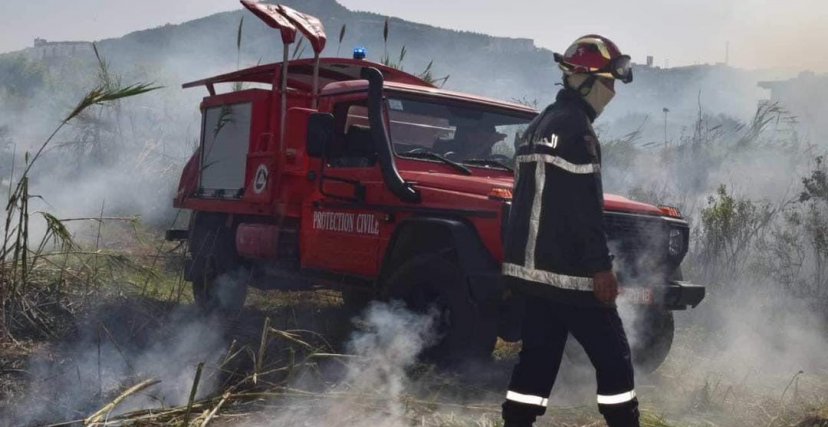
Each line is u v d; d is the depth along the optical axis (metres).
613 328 3.47
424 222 5.35
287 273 6.79
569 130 3.45
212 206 7.45
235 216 7.32
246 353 5.59
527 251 3.50
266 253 6.62
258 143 6.91
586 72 3.58
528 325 3.61
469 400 4.84
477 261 5.04
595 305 3.43
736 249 8.20
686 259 8.27
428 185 5.59
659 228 5.36
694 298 5.43
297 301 7.77
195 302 7.55
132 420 4.11
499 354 6.12
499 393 5.01
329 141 5.84
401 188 5.55
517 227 3.57
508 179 5.92
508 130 6.46
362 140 6.13
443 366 5.21
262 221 7.00
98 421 3.93
